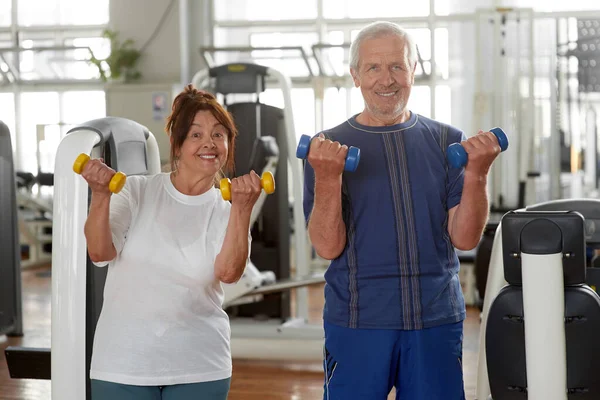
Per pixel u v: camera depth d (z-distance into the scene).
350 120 2.36
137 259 2.08
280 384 4.48
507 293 2.19
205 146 2.12
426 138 2.31
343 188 2.28
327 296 2.34
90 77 10.13
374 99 2.25
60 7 10.12
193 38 9.79
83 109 10.21
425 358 2.24
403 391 2.28
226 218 2.16
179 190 2.16
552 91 8.73
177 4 9.44
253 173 2.03
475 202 2.19
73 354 2.81
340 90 9.12
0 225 5.34
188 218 2.13
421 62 9.12
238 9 9.89
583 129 8.78
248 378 4.62
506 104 8.47
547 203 3.00
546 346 2.10
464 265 6.96
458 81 9.37
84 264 2.82
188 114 2.13
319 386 4.43
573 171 8.83
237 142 5.58
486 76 8.66
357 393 2.26
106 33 9.45
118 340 2.06
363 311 2.25
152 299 2.07
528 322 2.11
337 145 2.09
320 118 8.73
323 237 2.22
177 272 2.07
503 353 2.20
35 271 9.45
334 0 9.73
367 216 2.26
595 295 2.14
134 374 2.04
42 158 10.28
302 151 2.11
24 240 10.00
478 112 8.54
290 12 9.82
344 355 2.27
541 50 8.76
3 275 5.39
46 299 7.47
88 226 2.01
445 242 2.30
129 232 2.10
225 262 2.07
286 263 5.66
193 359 2.09
